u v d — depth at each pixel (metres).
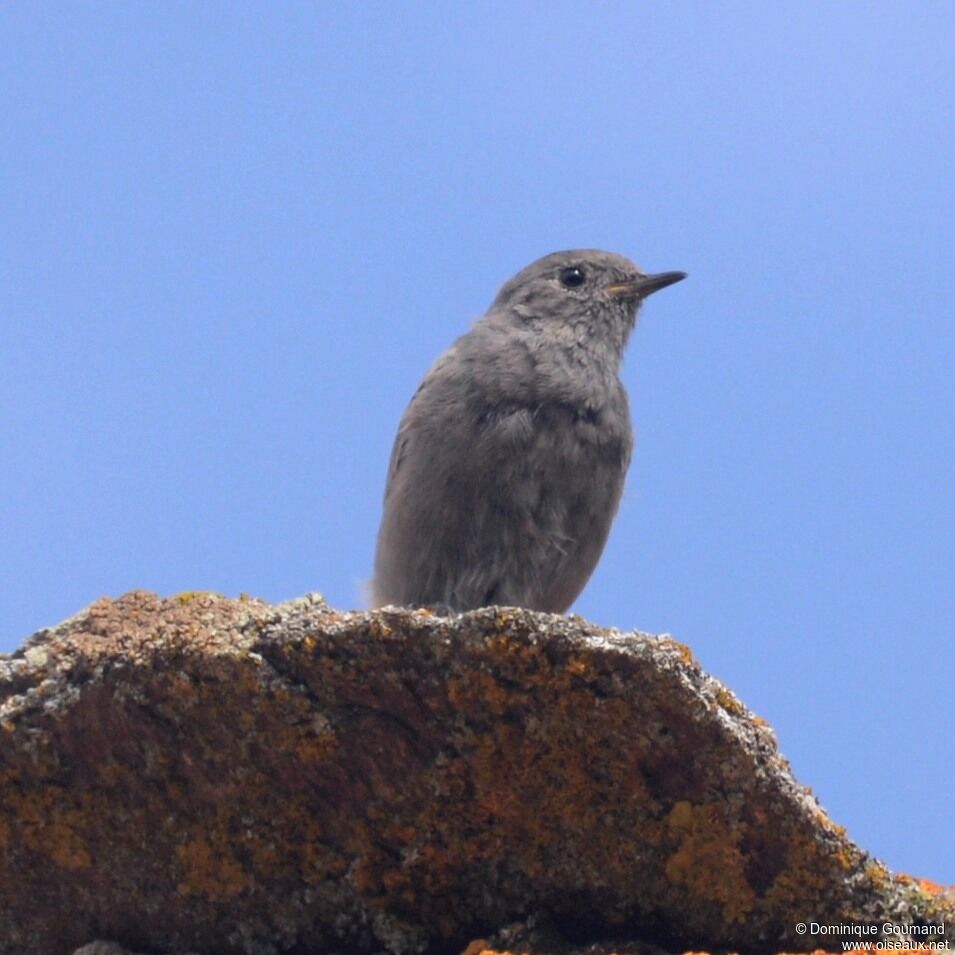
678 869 9.97
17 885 10.83
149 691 9.82
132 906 10.77
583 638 9.32
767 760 9.62
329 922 10.55
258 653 9.64
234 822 10.27
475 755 9.77
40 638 10.40
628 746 9.62
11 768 10.26
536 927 10.26
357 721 9.80
